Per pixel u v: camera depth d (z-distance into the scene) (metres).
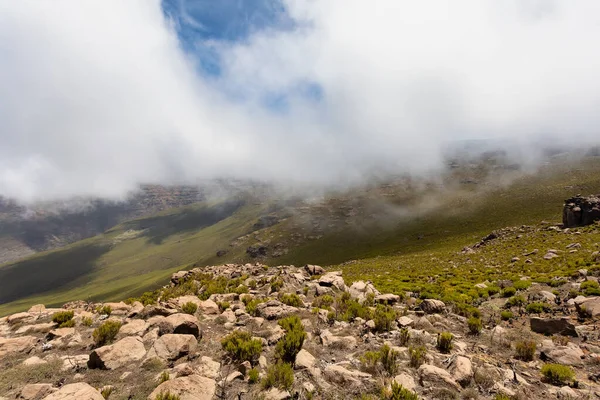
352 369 10.73
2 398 9.10
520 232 84.56
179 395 8.71
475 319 16.14
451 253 86.19
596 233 56.84
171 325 13.41
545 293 22.98
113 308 18.95
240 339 12.02
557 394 9.65
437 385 9.63
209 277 38.91
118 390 9.41
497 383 9.88
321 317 17.12
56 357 11.86
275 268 39.59
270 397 8.93
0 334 15.02
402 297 26.89
